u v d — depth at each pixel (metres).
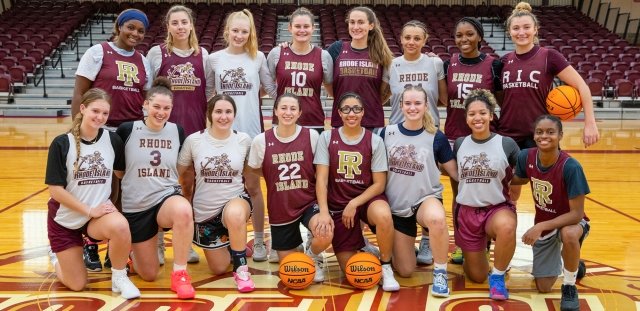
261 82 4.07
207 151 3.45
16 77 12.95
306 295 3.18
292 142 3.44
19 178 6.43
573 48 14.51
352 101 3.36
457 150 3.45
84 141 3.21
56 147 3.13
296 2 19.00
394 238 3.48
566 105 3.51
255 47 3.91
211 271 3.64
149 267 3.39
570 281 3.00
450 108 3.93
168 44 3.84
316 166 3.48
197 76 3.85
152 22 16.36
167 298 3.13
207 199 3.46
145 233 3.37
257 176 3.79
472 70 3.84
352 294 3.20
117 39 3.70
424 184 3.43
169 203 3.27
